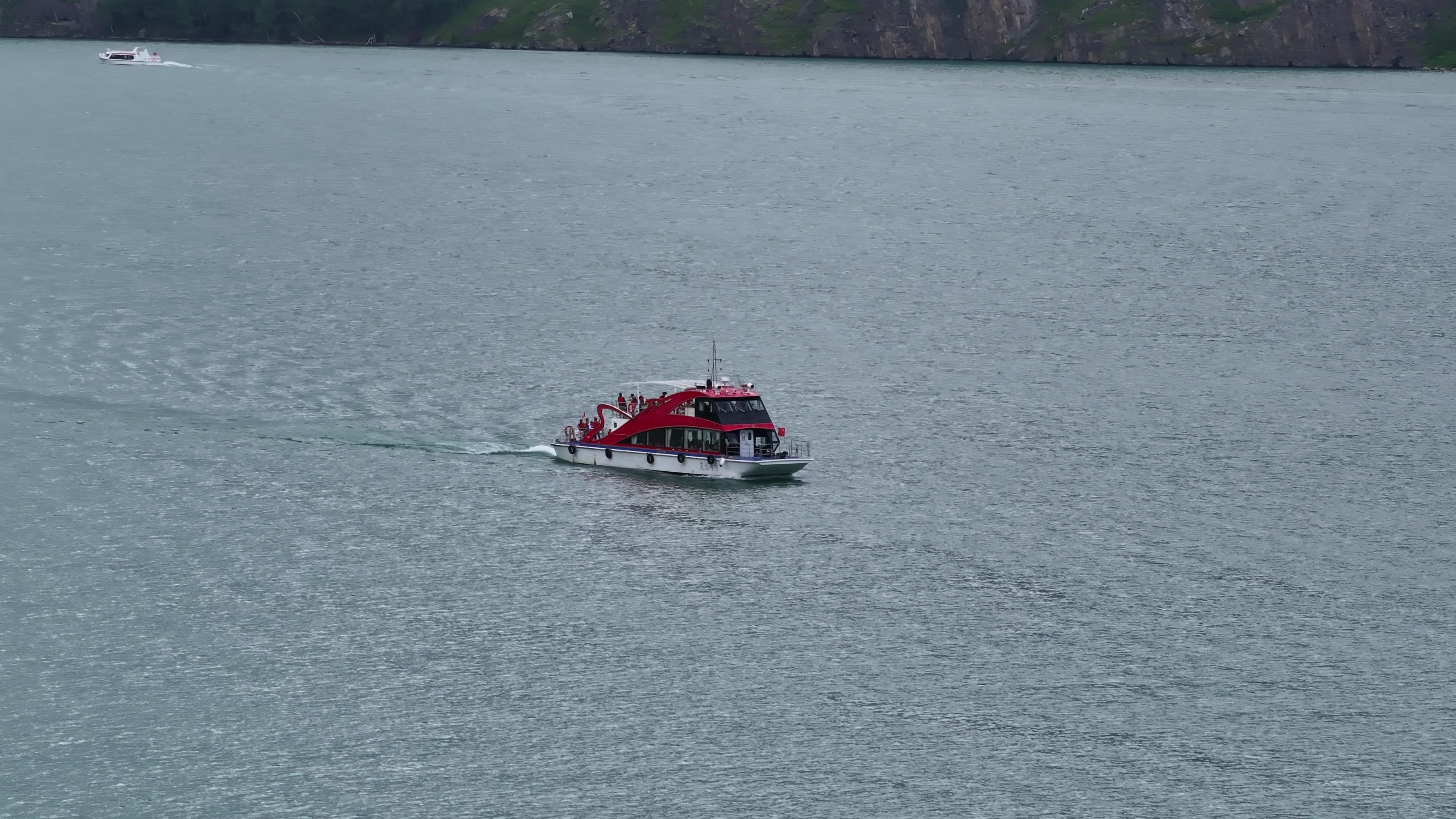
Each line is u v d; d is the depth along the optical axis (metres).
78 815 91.31
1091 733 101.69
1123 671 109.31
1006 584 122.88
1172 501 141.75
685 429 147.88
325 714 101.88
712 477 146.38
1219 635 114.69
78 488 138.62
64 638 110.56
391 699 103.81
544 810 93.00
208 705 102.56
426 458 150.00
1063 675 108.62
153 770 95.56
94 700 102.75
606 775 96.31
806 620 116.06
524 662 108.88
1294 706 105.12
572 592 120.19
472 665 108.31
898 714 103.44
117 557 124.25
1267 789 96.50
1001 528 134.38
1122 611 118.25
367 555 126.12
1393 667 110.38
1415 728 102.94
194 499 137.00
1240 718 103.62
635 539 131.00
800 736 100.81
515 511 137.00
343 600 117.69
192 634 111.69
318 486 141.38
